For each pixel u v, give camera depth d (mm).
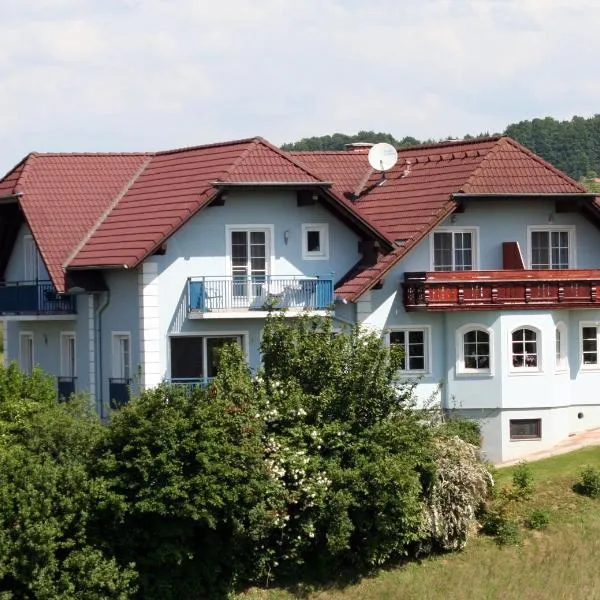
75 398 48094
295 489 48062
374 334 51500
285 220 60719
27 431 46625
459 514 50688
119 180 64812
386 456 49156
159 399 45438
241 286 59719
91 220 62688
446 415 62250
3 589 42719
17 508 42844
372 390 50594
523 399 62594
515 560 50500
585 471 54906
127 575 44062
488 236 63594
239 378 49281
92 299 61688
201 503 44562
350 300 60188
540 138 157875
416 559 50469
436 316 62312
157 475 44531
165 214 59094
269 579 48094
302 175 59875
